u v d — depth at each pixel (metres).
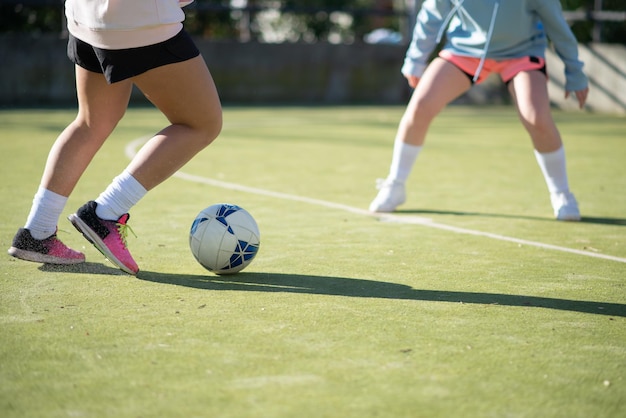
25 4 21.08
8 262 5.61
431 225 7.38
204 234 5.25
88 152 5.38
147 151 5.18
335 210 8.08
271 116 19.56
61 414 3.13
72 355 3.78
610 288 5.23
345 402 3.26
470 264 5.85
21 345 3.92
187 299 4.77
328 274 5.46
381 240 6.65
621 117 20.17
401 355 3.84
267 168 11.09
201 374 3.55
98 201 5.22
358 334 4.15
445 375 3.58
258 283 5.18
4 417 3.11
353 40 26.33
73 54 5.11
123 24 4.75
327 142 14.38
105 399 3.27
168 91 5.04
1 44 20.86
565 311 4.67
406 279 5.36
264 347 3.92
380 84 25.44
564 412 3.22
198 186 9.40
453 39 7.97
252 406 3.21
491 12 7.59
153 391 3.35
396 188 8.08
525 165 11.83
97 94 5.22
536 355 3.88
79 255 5.57
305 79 24.56
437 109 7.95
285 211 7.95
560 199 7.84
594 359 3.84
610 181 10.35
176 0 4.98
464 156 12.79
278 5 25.36
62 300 4.72
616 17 21.28
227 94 23.72
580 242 6.76
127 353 3.81
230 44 23.42
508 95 24.52
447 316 4.52
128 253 5.29
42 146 12.66
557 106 22.78
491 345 4.02
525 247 6.50
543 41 7.94
